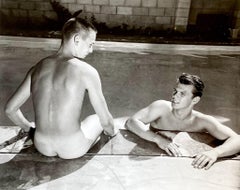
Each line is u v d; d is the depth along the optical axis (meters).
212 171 2.56
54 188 2.28
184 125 3.10
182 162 2.65
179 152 2.78
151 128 3.23
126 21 8.26
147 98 4.22
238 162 2.69
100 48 6.70
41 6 8.00
